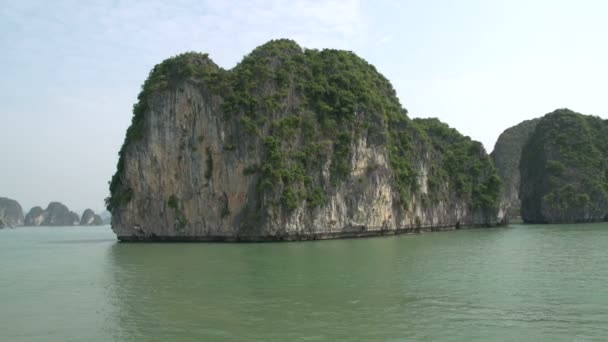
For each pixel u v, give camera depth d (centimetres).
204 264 4025
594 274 3372
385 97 9712
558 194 12650
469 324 2122
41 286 3186
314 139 7194
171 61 7294
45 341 2005
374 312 2316
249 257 4509
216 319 2219
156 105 7188
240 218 6769
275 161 6712
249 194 6794
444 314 2280
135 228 7144
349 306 2434
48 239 9025
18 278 3531
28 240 8669
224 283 3086
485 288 2872
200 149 7012
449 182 10912
